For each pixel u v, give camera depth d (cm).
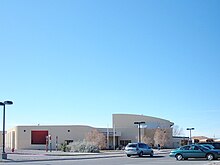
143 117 9788
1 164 3164
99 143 8131
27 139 8619
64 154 5309
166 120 9981
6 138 10325
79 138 8744
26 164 3156
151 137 9706
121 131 9631
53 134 8712
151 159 3969
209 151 3728
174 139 10206
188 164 3006
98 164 3145
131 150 4606
